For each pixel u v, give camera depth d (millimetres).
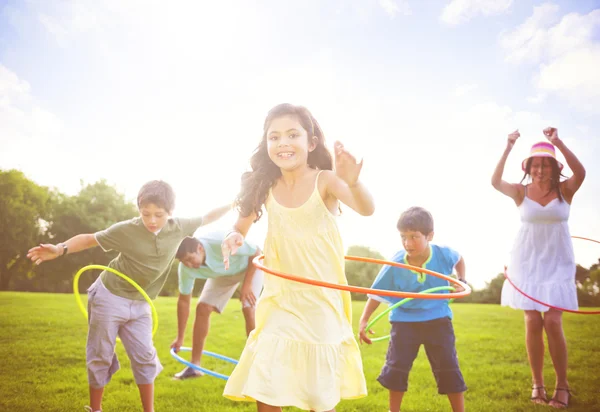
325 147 3785
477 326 10852
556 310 5449
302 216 3531
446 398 5297
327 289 3471
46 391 5391
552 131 5852
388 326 10828
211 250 6312
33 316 11336
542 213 5695
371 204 3252
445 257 5164
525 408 5020
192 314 12484
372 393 5484
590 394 5523
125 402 5086
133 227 4801
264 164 3752
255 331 3486
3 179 29531
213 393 5465
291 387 3191
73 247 4688
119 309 4660
